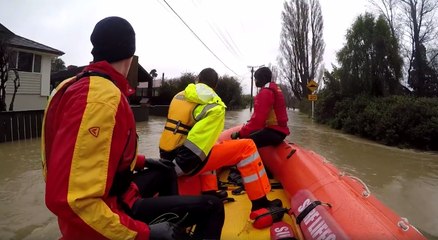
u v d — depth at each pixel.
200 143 2.55
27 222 4.16
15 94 15.95
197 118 2.69
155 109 23.23
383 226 1.95
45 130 1.46
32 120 10.98
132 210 1.79
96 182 1.25
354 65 17.92
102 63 1.46
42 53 18.20
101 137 1.28
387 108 13.33
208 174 3.08
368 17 17.89
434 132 11.20
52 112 1.43
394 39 17.45
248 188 2.74
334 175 2.98
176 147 2.80
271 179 4.11
